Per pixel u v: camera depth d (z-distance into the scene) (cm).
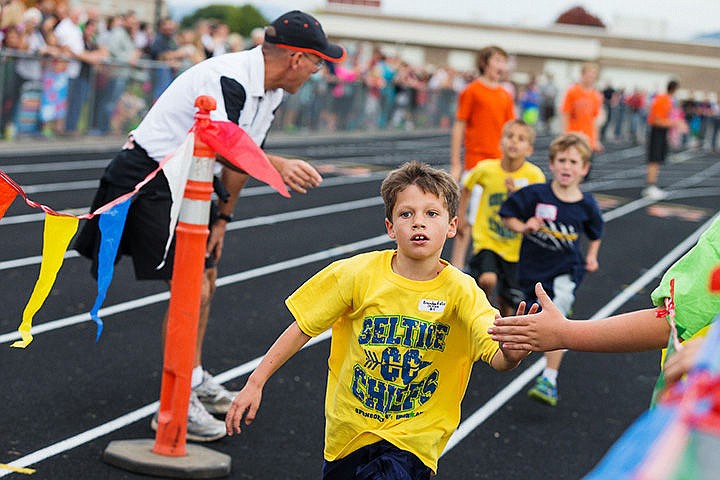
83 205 1677
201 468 672
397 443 505
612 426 884
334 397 527
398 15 7950
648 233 2077
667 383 315
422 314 504
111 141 2548
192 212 647
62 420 760
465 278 508
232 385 882
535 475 752
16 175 1917
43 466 673
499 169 1068
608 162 3988
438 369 512
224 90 685
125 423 766
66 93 2367
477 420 863
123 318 1062
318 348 1030
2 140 2220
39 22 2266
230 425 507
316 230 1733
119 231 636
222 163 695
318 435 784
